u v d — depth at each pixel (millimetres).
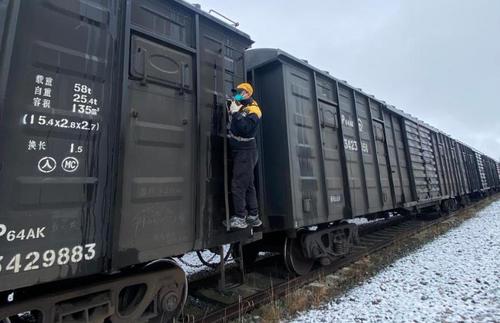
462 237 9492
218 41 4348
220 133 4156
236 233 4176
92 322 2922
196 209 3639
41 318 2662
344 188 6492
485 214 14727
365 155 7648
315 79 6211
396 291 5188
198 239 3621
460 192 16328
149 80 3369
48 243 2475
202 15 4059
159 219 3279
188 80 3809
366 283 5703
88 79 2875
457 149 17609
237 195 3955
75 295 2797
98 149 2865
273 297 4719
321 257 6137
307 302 4738
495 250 7617
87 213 2725
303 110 5809
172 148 3516
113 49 3100
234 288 5016
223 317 4074
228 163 4211
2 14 2406
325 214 5797
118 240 2867
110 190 2902
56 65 2684
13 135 2373
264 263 6727
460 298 4832
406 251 8117
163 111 3479
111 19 3129
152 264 3576
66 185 2619
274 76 5617
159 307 3434
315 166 5797
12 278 2273
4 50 2355
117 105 3035
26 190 2398
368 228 11672
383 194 8109
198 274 6301
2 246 2252
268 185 5418
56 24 2729
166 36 3635
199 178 3719
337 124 6727
